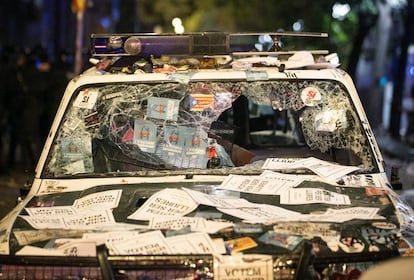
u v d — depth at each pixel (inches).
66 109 310.0
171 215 257.4
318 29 1230.9
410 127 1254.9
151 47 333.7
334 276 230.4
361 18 1135.0
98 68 338.3
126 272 228.7
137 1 1412.4
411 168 788.0
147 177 289.4
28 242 239.3
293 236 236.7
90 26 1139.9
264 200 270.7
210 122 310.0
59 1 1918.1
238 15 1696.6
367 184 285.4
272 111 446.3
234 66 337.1
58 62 851.4
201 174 291.1
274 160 302.8
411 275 203.3
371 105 1300.4
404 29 1156.5
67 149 302.7
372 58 1424.7
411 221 255.0
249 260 226.2
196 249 230.8
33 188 289.9
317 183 283.7
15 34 2065.7
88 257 231.9
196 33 332.5
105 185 285.3
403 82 1157.7
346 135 309.7
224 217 254.2
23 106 775.7
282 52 337.4
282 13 1339.8
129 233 240.2
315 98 313.0
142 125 309.1
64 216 260.2
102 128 308.3
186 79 314.0
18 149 970.7
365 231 242.1
